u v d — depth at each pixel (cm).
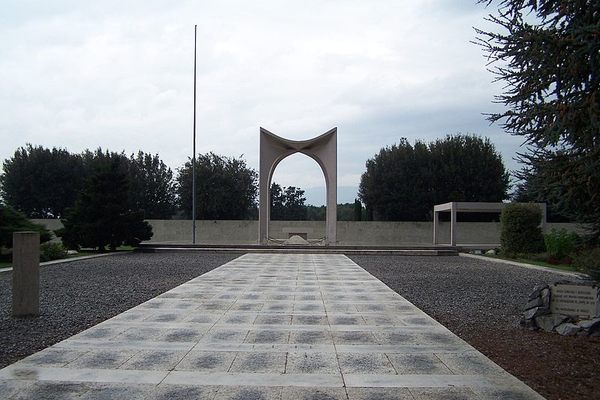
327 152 3008
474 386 490
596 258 759
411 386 491
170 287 1196
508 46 562
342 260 2080
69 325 770
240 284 1252
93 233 2403
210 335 700
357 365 560
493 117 599
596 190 538
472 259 2245
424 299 1041
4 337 691
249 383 499
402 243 3850
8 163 4381
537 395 463
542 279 1424
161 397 461
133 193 4788
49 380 506
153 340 670
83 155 4897
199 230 3844
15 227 1862
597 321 692
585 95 489
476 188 4266
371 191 4503
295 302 982
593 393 467
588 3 486
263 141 3012
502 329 748
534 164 572
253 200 5075
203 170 4697
